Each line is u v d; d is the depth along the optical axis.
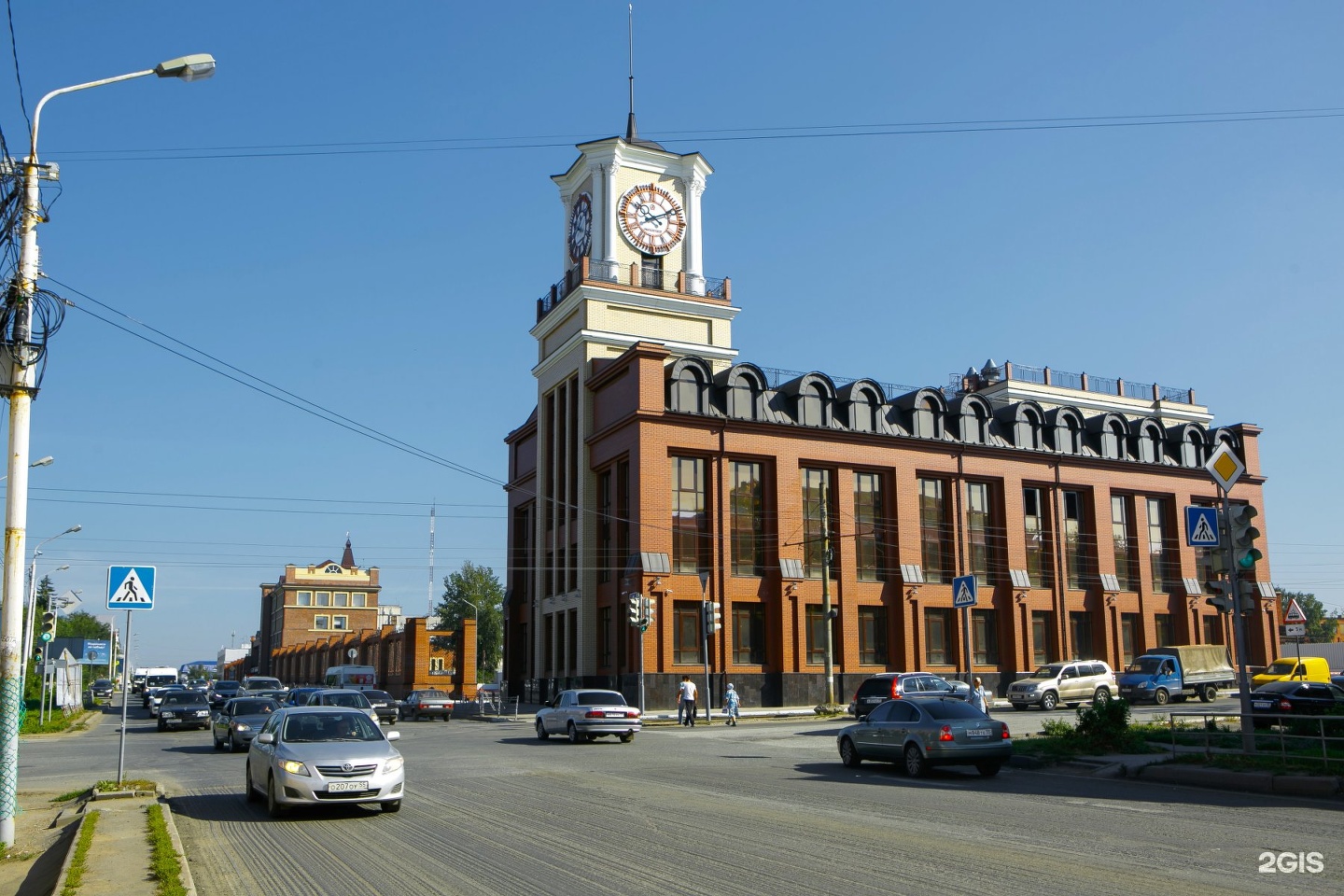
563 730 30.45
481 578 106.94
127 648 17.92
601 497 49.97
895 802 15.50
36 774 23.81
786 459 47.97
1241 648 18.45
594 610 48.53
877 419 51.00
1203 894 8.80
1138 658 46.91
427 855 11.25
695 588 45.34
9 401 14.13
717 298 54.97
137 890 9.43
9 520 14.00
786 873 9.92
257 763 15.52
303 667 103.88
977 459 53.12
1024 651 52.53
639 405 45.38
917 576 50.06
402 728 40.28
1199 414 71.94
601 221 53.94
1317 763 17.02
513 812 14.62
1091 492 56.47
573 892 9.21
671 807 14.97
